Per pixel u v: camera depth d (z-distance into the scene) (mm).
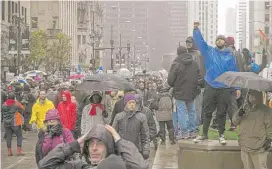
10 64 54000
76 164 5332
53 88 26359
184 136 13570
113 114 12219
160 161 15805
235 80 10773
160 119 20375
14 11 63062
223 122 12547
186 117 13461
